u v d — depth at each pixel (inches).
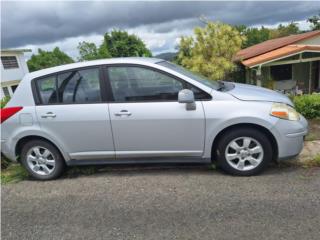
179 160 171.0
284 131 157.6
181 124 163.2
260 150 161.6
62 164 185.9
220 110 159.2
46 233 131.0
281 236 113.2
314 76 706.2
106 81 170.7
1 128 184.7
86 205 151.2
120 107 167.5
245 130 160.2
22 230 135.0
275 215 126.6
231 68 592.1
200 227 123.6
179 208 139.3
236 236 115.7
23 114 179.6
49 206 154.3
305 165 173.3
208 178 167.5
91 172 191.9
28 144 184.9
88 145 176.2
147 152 171.8
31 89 180.2
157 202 146.7
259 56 639.8
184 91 156.1
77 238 125.0
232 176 167.2
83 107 171.9
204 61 571.5
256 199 140.6
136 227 128.1
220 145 164.6
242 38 600.1
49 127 177.2
